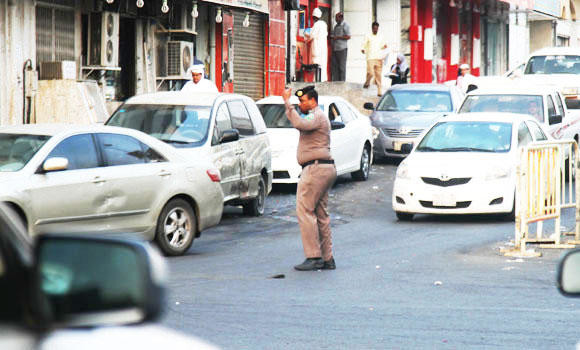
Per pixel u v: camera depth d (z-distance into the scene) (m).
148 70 57.50
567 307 22.14
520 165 30.67
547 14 137.12
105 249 6.28
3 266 6.12
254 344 18.17
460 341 18.50
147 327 6.34
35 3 47.31
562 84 67.38
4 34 45.38
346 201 47.12
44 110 46.88
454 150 41.22
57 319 6.18
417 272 27.50
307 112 28.27
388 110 64.25
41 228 27.16
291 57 78.81
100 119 48.56
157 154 31.12
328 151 28.20
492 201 39.03
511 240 34.03
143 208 30.09
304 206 28.11
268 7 71.62
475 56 121.12
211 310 21.64
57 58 49.47
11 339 5.98
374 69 80.19
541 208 31.70
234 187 39.28
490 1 116.25
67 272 6.29
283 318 20.75
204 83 47.00
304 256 31.16
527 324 20.17
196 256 31.25
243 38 71.50
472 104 55.03
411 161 40.62
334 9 90.12
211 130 37.94
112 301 6.18
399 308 22.00
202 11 65.00
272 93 74.69
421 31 101.94
